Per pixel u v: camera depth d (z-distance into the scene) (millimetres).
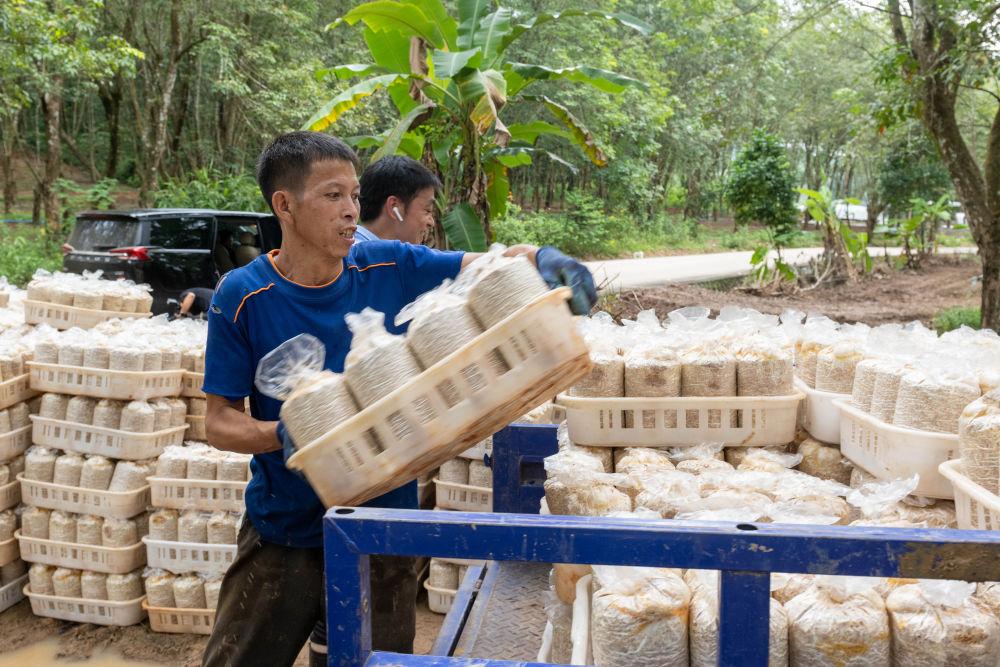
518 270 1576
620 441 2564
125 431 4055
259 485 2137
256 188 21578
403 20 7938
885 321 14727
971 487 1854
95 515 4074
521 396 1554
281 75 21828
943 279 22266
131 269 7992
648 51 28891
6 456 4164
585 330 2967
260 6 22375
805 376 2840
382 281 2156
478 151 8062
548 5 25797
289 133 2014
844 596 1610
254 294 2041
